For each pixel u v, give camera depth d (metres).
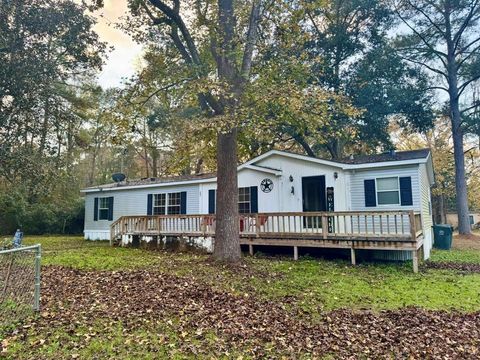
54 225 22.38
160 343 4.23
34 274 5.39
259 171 14.00
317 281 7.72
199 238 13.05
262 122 8.96
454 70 20.89
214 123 8.16
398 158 11.93
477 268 9.91
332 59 19.23
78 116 19.92
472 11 19.61
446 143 29.77
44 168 13.68
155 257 11.30
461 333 4.72
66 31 14.37
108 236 18.88
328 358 3.96
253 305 5.82
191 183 16.09
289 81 9.59
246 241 11.96
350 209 12.35
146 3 10.59
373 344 4.36
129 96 10.40
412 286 7.35
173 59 11.24
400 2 20.08
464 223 19.94
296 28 10.42
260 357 3.94
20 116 13.40
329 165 12.62
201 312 5.39
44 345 4.11
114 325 4.79
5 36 12.74
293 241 11.06
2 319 4.82
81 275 8.13
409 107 18.77
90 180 30.88
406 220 11.13
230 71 9.80
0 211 20.98
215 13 10.73
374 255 10.97
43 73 13.73
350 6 19.30
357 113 10.45
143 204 17.80
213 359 3.85
